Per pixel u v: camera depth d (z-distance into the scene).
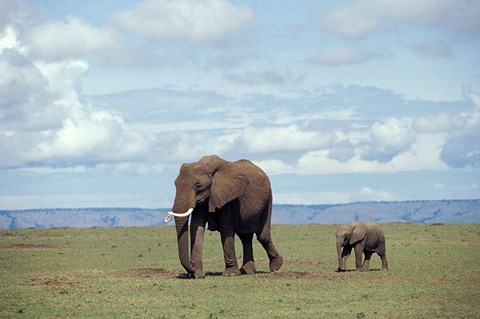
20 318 23.31
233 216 32.84
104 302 25.91
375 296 26.36
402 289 27.94
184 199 30.97
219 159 32.56
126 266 40.62
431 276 32.25
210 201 31.56
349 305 24.62
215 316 23.08
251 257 34.19
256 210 33.47
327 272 34.44
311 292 27.36
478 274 33.00
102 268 39.53
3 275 35.50
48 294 27.75
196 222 32.25
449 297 25.98
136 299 26.41
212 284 29.70
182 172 31.47
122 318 23.09
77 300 26.36
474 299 25.58
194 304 25.11
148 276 33.16
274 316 22.94
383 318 22.39
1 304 25.62
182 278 32.03
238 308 24.41
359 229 35.06
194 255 32.03
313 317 22.66
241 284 29.62
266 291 27.73
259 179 33.50
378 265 38.78
